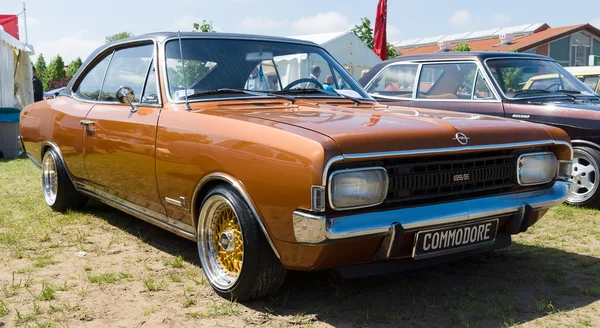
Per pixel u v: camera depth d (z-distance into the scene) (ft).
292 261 9.71
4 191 21.93
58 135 16.84
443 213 9.98
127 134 13.33
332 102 13.64
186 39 13.65
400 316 10.16
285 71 14.40
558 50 115.24
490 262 13.42
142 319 10.11
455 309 10.56
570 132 19.02
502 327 9.73
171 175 11.93
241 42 14.16
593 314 10.33
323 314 10.30
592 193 18.84
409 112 12.41
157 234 15.69
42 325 9.73
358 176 9.21
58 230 16.01
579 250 14.42
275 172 9.51
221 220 11.30
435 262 10.61
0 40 36.55
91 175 15.48
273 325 9.84
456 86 21.68
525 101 20.07
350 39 49.44
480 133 10.63
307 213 9.08
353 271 9.91
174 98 12.56
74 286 11.73
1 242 14.70
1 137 35.22
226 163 10.43
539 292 11.47
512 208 10.85
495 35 136.67
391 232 9.42
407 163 9.82
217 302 10.86
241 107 12.31
